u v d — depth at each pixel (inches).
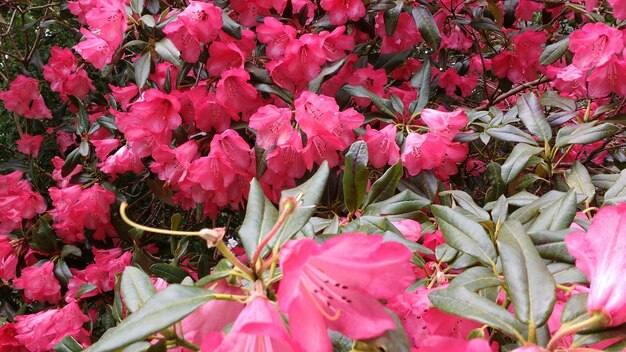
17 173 58.1
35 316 42.6
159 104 36.5
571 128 32.4
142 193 65.3
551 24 49.9
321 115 32.0
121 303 28.1
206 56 37.4
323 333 13.1
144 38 40.8
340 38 37.9
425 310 19.2
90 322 45.6
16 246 50.6
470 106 58.4
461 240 20.5
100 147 47.3
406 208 28.0
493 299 19.8
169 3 48.3
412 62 49.3
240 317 14.0
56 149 66.7
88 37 40.8
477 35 56.8
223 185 36.5
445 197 35.3
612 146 47.7
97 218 49.9
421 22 39.4
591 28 30.1
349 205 27.1
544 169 33.7
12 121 73.9
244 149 35.6
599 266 14.6
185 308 15.6
